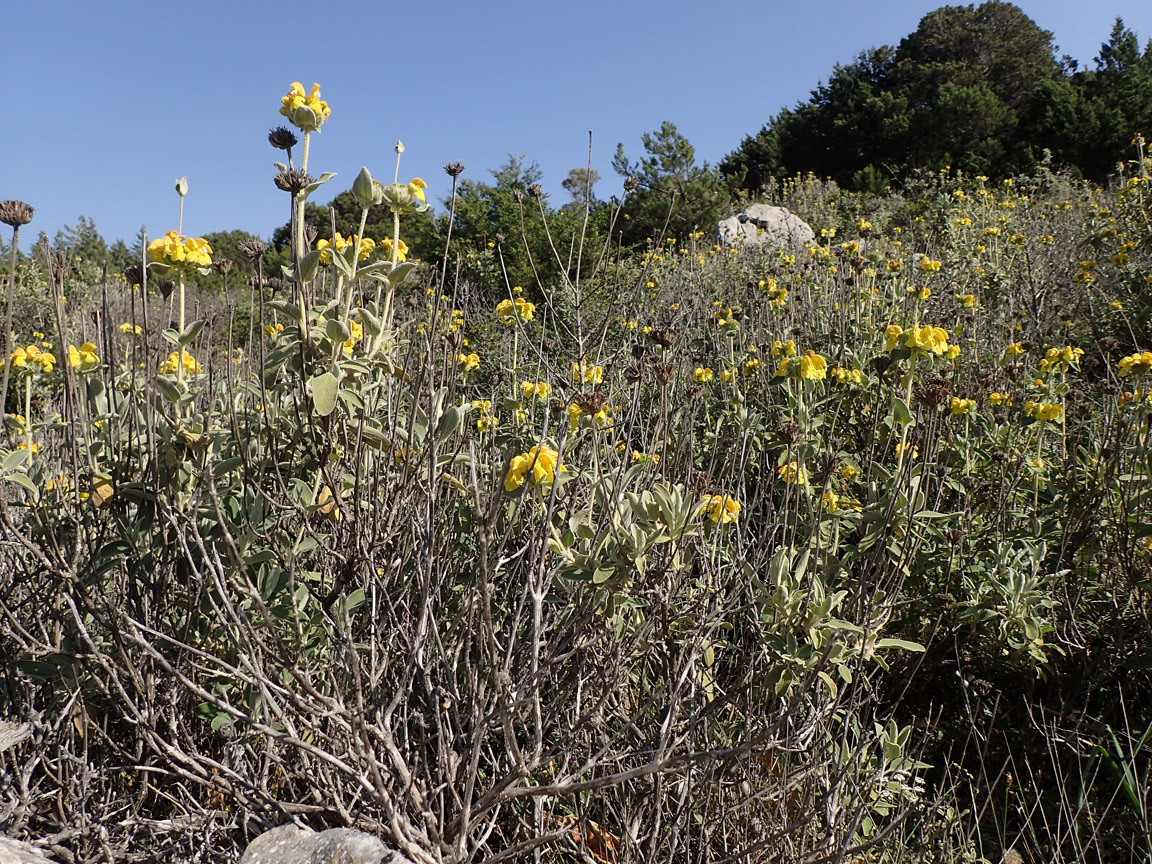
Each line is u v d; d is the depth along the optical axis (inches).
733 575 92.9
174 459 81.4
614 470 90.8
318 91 88.6
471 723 71.7
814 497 114.0
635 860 73.8
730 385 173.8
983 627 119.8
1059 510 134.7
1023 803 100.5
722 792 78.1
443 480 86.8
